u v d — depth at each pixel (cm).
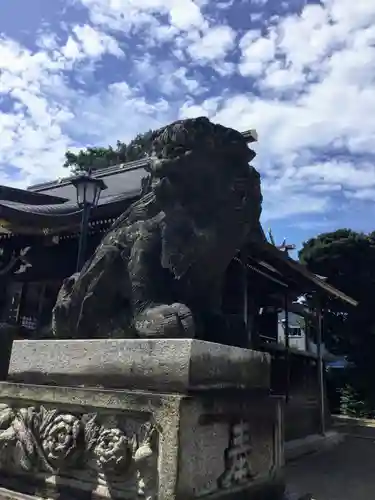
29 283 1162
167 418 232
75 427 265
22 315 1134
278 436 315
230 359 277
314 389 1469
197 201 306
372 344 2428
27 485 282
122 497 241
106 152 3053
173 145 305
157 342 260
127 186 1262
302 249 2628
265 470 293
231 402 266
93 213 946
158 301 300
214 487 246
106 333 313
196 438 237
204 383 252
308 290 1314
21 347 325
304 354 1449
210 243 305
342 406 2394
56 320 338
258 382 306
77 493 258
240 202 316
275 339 1492
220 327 315
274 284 1238
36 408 294
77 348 293
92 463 259
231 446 262
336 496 709
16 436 295
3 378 609
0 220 1002
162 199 308
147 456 231
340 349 2517
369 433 1653
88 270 325
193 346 249
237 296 991
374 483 822
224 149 310
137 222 326
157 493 227
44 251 1155
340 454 1164
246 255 886
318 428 1404
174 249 300
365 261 2445
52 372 300
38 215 965
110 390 260
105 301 318
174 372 248
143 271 303
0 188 1092
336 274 2464
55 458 267
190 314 277
